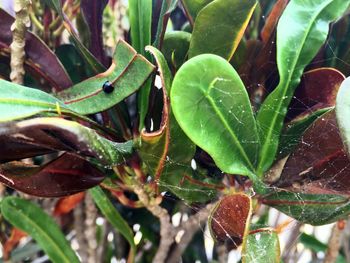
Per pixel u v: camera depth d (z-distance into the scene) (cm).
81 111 18
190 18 20
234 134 17
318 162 18
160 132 16
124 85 17
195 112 15
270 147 18
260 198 19
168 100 16
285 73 18
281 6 19
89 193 25
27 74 22
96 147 15
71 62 23
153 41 20
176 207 25
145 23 18
